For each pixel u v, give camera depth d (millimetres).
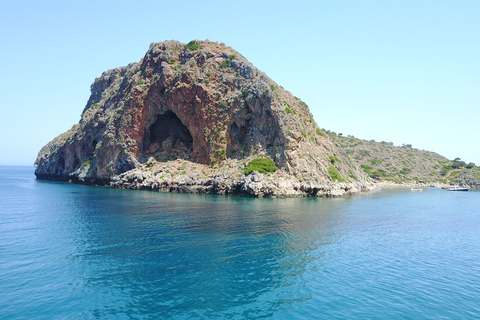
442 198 97625
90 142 128000
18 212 54812
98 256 31547
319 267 29969
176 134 110000
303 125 96312
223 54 106375
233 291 24516
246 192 78875
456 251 36625
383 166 177625
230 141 96500
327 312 21641
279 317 20859
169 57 108812
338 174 95188
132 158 103250
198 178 89375
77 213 53688
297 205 65688
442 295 24609
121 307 21781
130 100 108375
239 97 96250
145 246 34969
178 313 21141
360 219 53625
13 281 25484
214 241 37312
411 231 46312
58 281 25641
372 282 26828
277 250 34625
